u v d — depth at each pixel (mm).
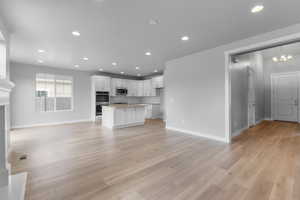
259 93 6188
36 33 2912
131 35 3039
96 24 2592
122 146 3291
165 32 2908
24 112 5402
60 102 6207
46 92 5871
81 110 6750
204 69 3992
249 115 5250
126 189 1755
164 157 2689
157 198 1596
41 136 4129
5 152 1807
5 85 1730
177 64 4750
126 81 8039
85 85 6891
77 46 3668
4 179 1741
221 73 3627
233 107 4031
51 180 1935
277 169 2232
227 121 3527
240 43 3277
